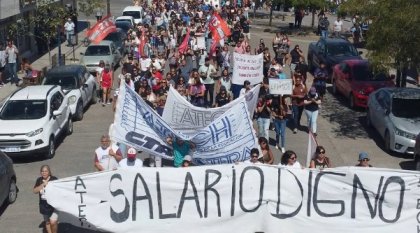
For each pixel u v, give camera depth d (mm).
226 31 30172
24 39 36094
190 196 11969
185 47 29000
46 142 18562
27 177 17234
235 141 14305
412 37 19156
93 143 20453
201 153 14555
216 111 15609
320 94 24344
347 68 25953
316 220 11953
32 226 13922
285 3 48531
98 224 11969
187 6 52750
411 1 19109
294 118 21297
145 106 14492
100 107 25453
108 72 25547
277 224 12031
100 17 44312
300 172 11875
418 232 11891
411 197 11852
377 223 11930
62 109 20516
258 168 11906
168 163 16797
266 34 46594
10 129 18297
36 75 27172
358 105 24422
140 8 49469
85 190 11898
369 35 20422
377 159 18922
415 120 19266
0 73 28781
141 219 12000
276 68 23359
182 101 15625
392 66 20375
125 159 13789
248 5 58719
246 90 20016
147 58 27141
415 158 17766
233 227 12086
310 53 33219
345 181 11867
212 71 23922
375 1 20094
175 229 12055
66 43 41750
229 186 11953
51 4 33250
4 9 29672
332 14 59000
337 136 21391
